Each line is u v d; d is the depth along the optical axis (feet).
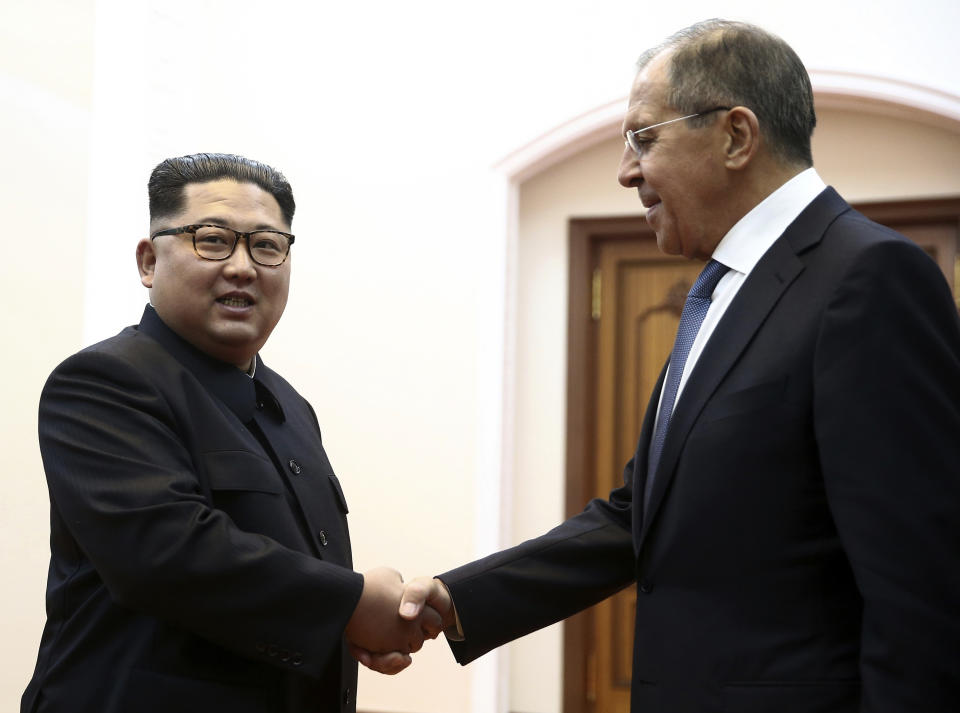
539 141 15.15
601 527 6.96
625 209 15.57
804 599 5.00
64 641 5.45
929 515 4.54
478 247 15.25
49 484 5.56
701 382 5.38
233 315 5.87
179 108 15.76
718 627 5.12
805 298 5.17
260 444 6.10
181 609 5.14
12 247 12.60
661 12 14.75
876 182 14.47
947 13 13.69
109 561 5.14
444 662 14.71
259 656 5.27
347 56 16.01
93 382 5.50
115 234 14.20
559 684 15.30
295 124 16.06
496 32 15.47
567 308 15.71
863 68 13.84
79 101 13.71
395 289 15.48
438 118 15.58
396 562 15.05
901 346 4.72
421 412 15.20
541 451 15.60
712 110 5.54
